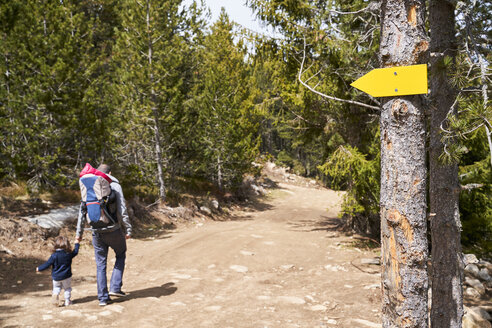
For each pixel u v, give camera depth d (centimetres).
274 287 624
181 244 1005
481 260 955
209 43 2244
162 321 432
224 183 2264
